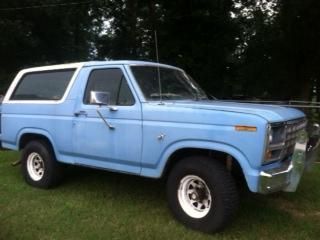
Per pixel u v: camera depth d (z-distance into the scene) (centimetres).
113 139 546
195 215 489
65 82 629
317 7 1620
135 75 548
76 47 3041
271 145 441
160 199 607
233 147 448
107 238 471
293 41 1853
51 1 2409
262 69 2148
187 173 488
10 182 700
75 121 594
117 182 694
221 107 474
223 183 462
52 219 527
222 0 1980
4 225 505
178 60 1966
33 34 2628
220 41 2038
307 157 534
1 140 722
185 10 1977
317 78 2095
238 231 495
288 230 504
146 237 473
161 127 499
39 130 651
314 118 692
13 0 2345
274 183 443
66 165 680
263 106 512
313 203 607
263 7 2034
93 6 2411
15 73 2516
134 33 2236
